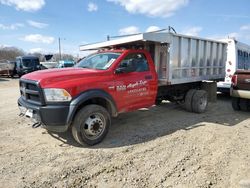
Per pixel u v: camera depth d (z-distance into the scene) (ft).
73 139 16.90
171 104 29.37
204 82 27.66
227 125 20.68
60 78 15.07
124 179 11.68
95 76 16.21
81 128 15.19
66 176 11.93
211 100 27.94
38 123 15.38
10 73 89.20
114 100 17.08
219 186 11.08
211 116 23.90
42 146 15.65
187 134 18.12
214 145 15.93
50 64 123.85
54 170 12.50
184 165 13.10
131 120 21.93
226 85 32.99
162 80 21.94
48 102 14.61
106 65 17.65
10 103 30.76
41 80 14.78
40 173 12.19
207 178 11.75
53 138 17.06
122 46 22.29
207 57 26.81
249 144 16.15
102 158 13.93
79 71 16.52
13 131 18.51
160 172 12.35
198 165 13.09
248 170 12.53
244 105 25.63
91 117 15.69
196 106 24.62
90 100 16.52
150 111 25.59
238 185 11.14
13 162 13.34
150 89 19.81
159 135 17.87
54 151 14.89
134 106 18.70
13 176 11.88
